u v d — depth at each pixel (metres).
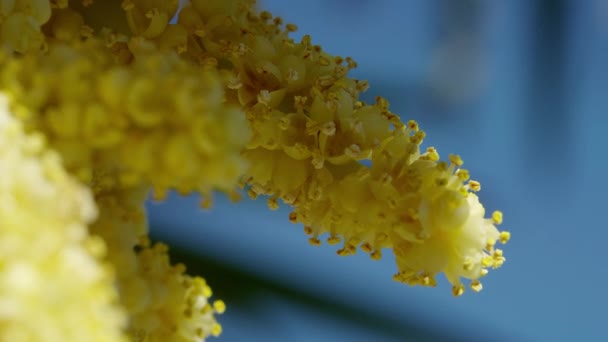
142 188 0.16
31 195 0.14
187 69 0.16
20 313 0.13
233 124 0.15
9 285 0.13
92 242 0.14
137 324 0.16
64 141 0.15
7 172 0.14
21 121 0.15
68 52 0.16
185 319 0.17
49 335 0.13
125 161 0.15
